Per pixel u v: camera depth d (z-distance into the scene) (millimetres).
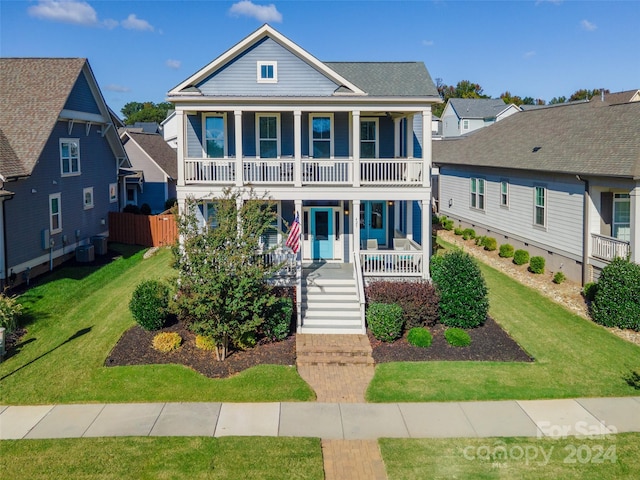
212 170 20234
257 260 15484
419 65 22578
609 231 20375
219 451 10547
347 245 22078
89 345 15641
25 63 25172
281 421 11812
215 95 19219
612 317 17062
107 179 30062
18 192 20609
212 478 9688
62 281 21578
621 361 14648
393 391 13156
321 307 17812
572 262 21484
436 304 17203
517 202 25734
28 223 21391
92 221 27938
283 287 18812
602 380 13578
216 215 15500
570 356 15000
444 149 37688
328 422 11773
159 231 28969
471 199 31250
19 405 12422
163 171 40125
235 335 14914
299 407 12469
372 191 19250
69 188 25156
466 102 58688
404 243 21609
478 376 13875
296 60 19969
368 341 16094
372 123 21734
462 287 16953
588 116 24672
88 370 14109
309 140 21359
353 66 22641
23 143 21234
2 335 14672
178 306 15039
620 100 43344
